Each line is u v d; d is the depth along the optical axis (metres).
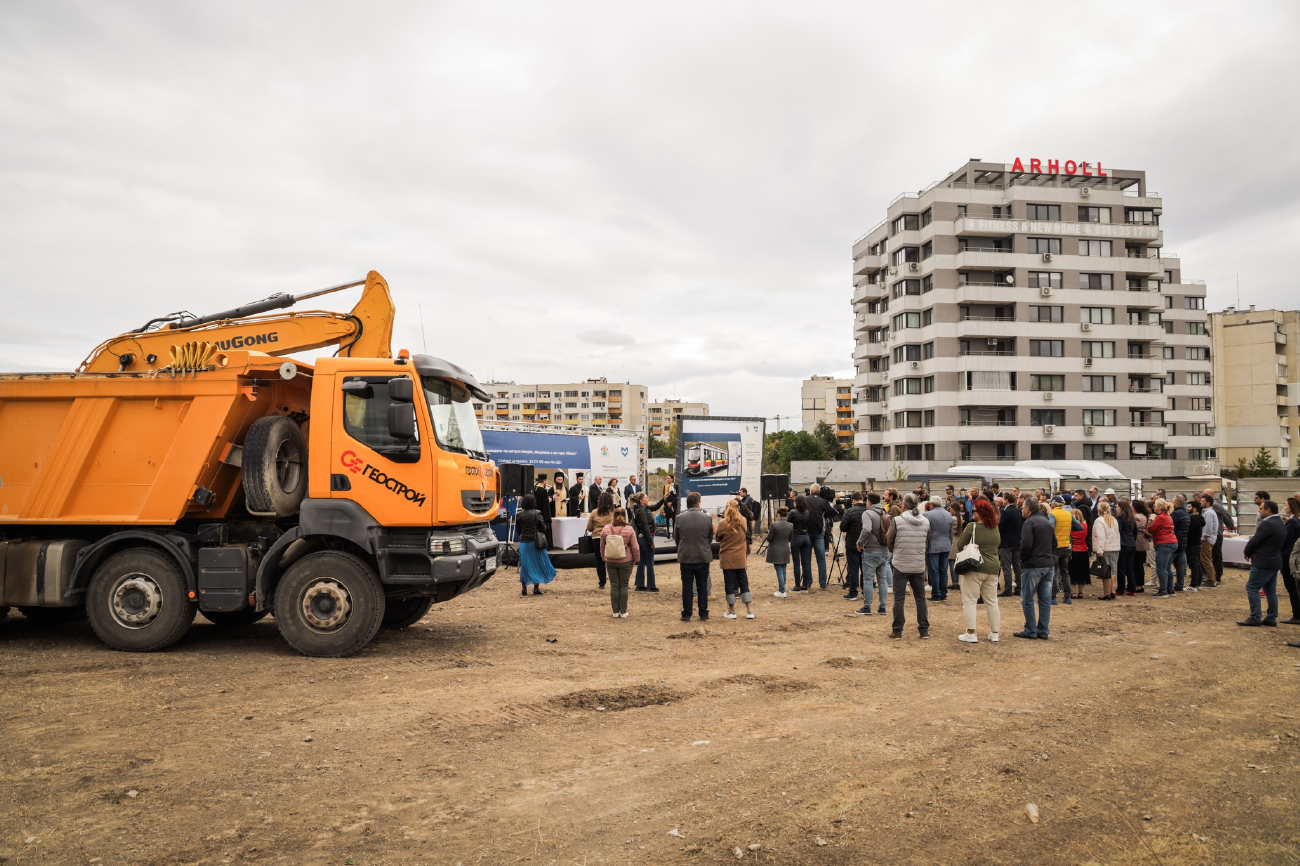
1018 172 57.66
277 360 8.45
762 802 4.44
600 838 3.94
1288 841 4.05
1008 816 4.31
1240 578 16.75
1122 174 59.19
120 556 8.27
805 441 75.75
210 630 9.64
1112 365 56.75
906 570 9.71
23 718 5.81
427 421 8.21
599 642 9.21
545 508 15.90
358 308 9.66
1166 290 75.06
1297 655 8.81
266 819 4.09
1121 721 6.18
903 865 3.71
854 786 4.70
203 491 8.28
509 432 19.02
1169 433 73.50
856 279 68.81
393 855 3.71
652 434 140.00
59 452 8.38
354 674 7.37
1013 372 55.81
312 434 8.22
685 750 5.34
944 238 56.19
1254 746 5.60
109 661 7.75
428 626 10.16
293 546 8.41
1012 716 6.29
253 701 6.37
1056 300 56.12
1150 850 3.93
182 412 8.37
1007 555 13.88
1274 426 79.56
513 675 7.43
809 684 7.26
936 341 56.03
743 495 20.30
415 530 8.22
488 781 4.71
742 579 11.22
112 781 4.57
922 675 7.73
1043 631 9.73
